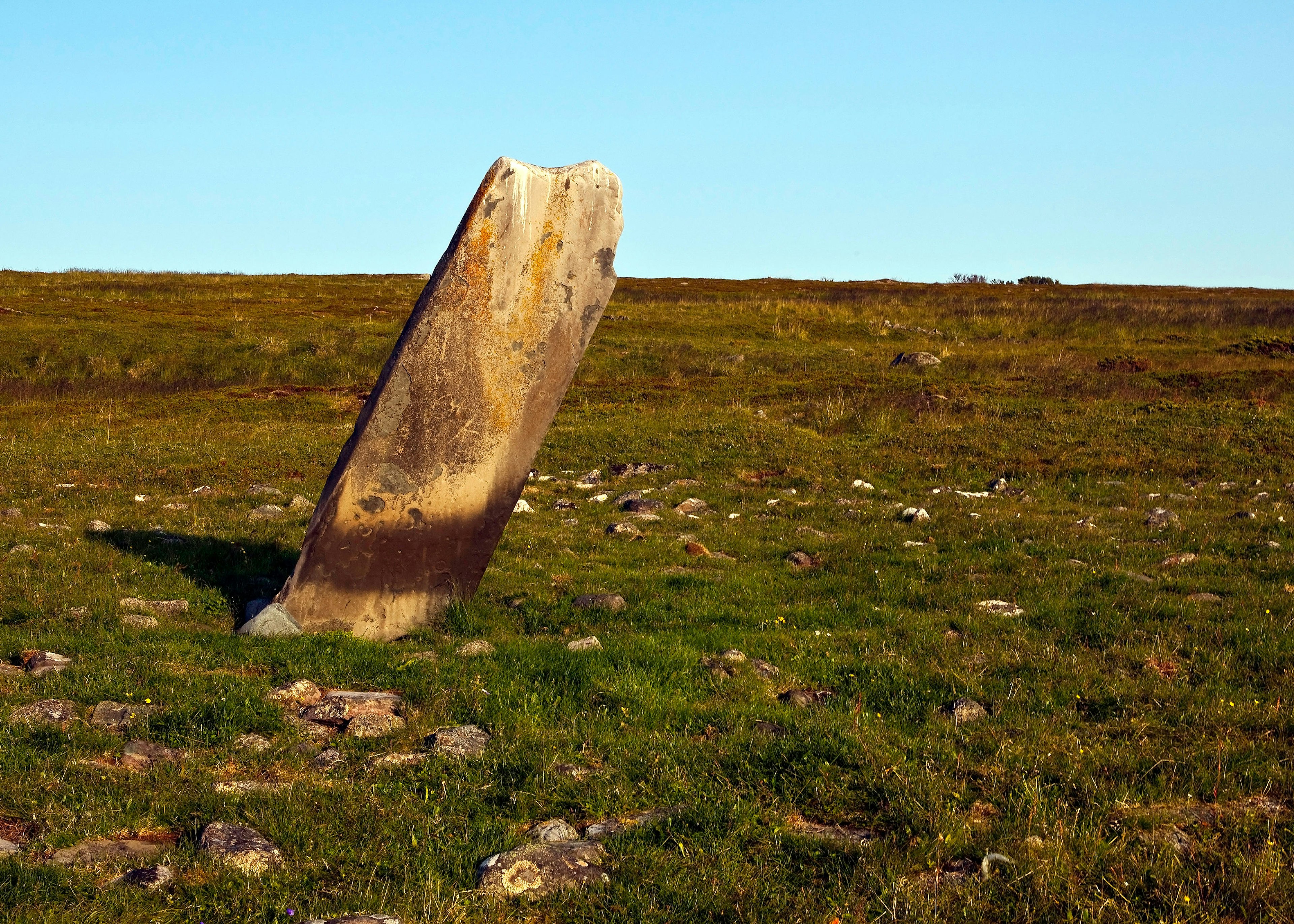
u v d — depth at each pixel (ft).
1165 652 25.17
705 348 112.68
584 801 17.44
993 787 17.69
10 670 23.58
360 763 19.17
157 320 116.47
